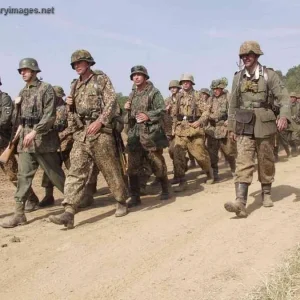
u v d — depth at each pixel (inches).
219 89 380.2
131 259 184.9
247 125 230.1
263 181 248.4
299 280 150.3
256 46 228.4
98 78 235.5
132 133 275.0
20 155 243.4
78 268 179.0
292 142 548.4
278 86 229.3
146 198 299.9
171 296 150.9
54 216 224.8
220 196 294.2
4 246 205.0
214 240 200.7
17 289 164.1
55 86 292.5
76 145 235.0
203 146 337.1
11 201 302.8
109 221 240.7
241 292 148.6
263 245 190.7
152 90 272.2
